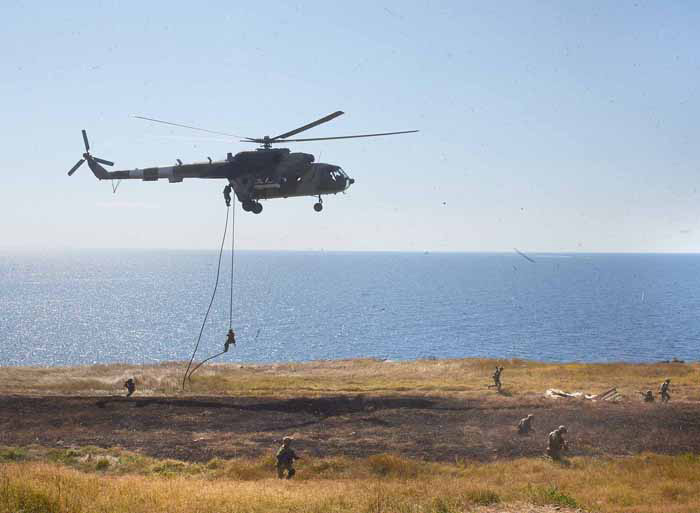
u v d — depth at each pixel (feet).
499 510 40.73
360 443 69.87
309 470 58.65
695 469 57.47
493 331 452.76
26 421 77.00
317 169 73.00
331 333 443.73
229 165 73.51
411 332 447.42
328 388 114.62
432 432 75.05
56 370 143.02
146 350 375.25
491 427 77.56
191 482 50.83
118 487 44.16
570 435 73.36
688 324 499.10
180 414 82.94
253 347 383.65
